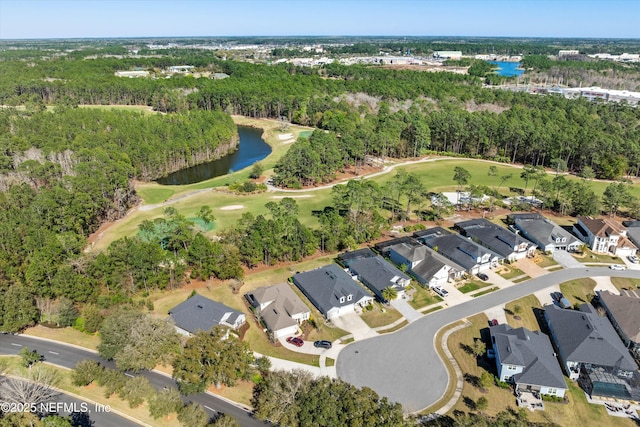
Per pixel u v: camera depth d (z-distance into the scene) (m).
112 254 72.88
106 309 68.50
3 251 75.88
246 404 53.25
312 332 66.31
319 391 49.00
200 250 77.06
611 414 52.75
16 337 64.81
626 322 66.94
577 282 81.06
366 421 45.72
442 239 91.19
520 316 70.75
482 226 97.81
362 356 61.38
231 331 64.94
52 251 73.69
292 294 72.00
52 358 60.47
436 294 76.62
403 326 67.94
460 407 53.12
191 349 55.75
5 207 94.56
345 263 83.81
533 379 55.16
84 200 93.88
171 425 50.12
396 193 117.75
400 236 96.50
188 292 75.31
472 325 68.38
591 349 59.53
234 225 98.06
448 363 60.41
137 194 120.12
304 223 101.81
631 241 95.50
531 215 105.56
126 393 52.94
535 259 88.81
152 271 74.19
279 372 54.12
